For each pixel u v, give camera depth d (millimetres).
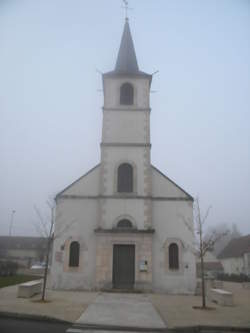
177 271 18672
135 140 20891
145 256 18438
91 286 18406
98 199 19812
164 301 15180
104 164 20312
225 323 10445
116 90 22125
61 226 19453
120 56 24656
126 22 26562
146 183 19922
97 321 10336
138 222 19156
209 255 58031
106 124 21266
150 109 21656
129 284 18312
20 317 10711
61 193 20016
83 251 19016
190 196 19906
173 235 19297
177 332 9695
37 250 61438
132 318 10984
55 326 9789
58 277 18625
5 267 34125
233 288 25438
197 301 15516
